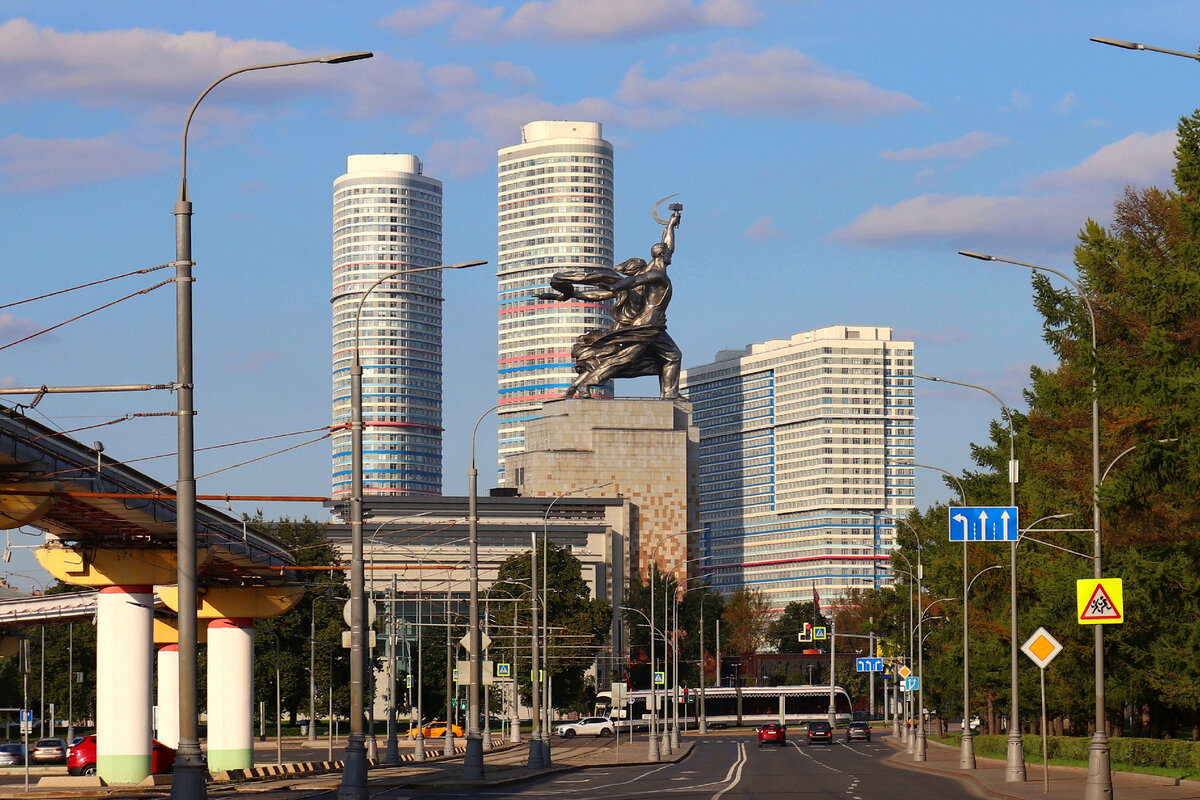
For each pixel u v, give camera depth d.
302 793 41.00
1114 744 56.09
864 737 111.06
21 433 36.16
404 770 59.25
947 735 119.06
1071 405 58.22
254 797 38.88
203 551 48.69
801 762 69.44
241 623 58.62
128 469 43.44
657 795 39.53
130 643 48.91
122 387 27.44
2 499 39.91
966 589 60.12
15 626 81.44
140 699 48.88
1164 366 33.75
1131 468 34.66
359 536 33.38
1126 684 55.22
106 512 43.44
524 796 39.53
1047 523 60.81
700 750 91.06
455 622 132.75
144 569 49.12
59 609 78.81
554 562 126.12
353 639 32.69
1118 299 47.75
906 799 37.88
